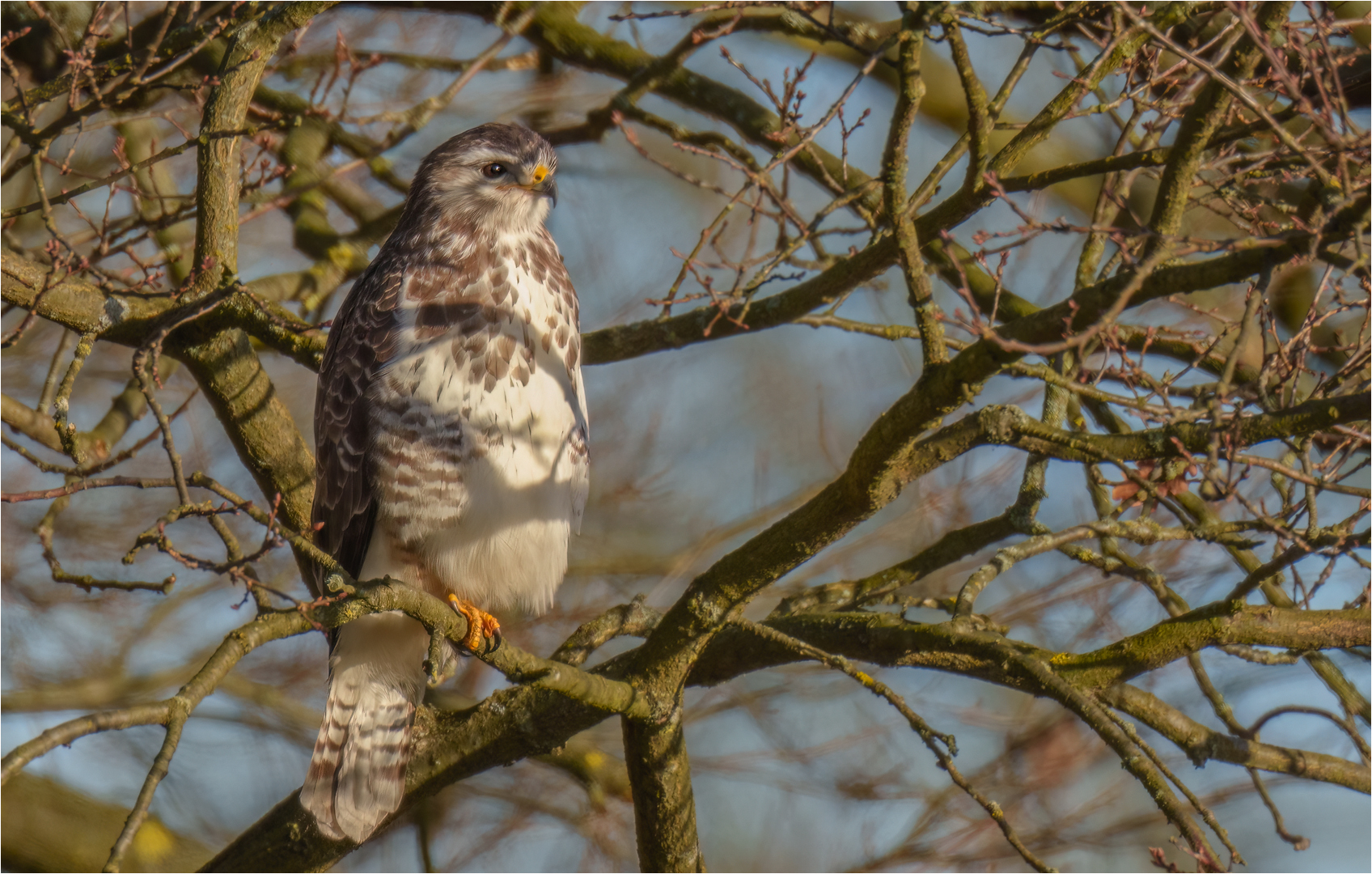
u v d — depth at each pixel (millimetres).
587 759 13352
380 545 9828
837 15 14461
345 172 12398
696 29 12227
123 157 10422
